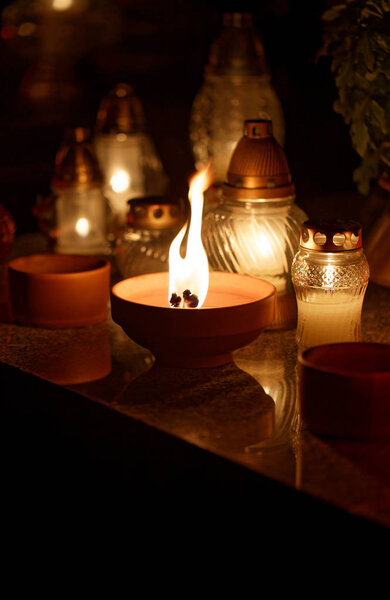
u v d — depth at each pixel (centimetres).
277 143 101
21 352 99
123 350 100
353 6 107
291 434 76
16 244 148
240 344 89
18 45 202
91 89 216
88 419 85
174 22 212
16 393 95
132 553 84
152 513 80
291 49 195
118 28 204
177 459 76
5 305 117
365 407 73
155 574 81
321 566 66
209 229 106
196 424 78
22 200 208
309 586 67
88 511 89
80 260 112
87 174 137
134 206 117
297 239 102
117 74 218
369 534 62
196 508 75
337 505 64
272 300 90
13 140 210
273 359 95
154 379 90
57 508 93
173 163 215
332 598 65
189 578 78
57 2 197
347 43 108
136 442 80
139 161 160
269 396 85
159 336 87
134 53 215
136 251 120
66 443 89
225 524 73
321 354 77
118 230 147
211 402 83
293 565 68
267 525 69
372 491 66
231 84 159
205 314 85
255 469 69
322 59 192
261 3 191
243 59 156
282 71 199
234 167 101
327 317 92
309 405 75
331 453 72
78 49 205
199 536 76
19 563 101
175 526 78
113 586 87
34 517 97
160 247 118
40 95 209
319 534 65
